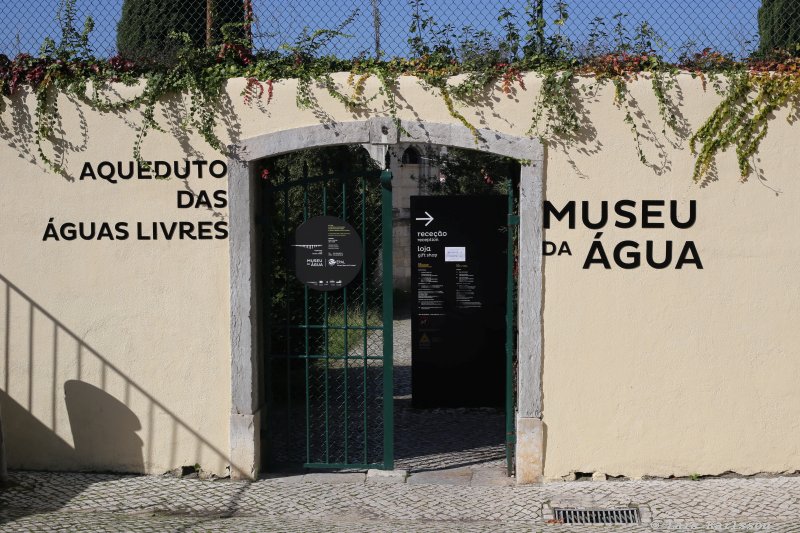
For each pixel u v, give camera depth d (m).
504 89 6.91
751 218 6.90
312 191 8.18
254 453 7.24
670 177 6.91
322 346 8.38
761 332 6.93
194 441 7.29
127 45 7.47
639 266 6.95
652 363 6.97
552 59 7.00
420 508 6.61
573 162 6.93
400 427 8.91
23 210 7.33
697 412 6.98
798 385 6.95
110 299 7.30
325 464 7.48
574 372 7.01
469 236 9.41
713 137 6.88
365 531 6.07
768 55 6.98
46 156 7.29
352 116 7.03
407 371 11.88
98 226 7.28
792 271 6.91
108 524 6.19
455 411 9.55
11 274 7.38
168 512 6.51
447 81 6.96
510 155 6.93
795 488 6.73
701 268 6.93
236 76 7.12
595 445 7.04
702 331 6.95
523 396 7.05
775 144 6.86
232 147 7.12
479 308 9.48
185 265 7.23
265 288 7.46
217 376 7.25
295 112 7.08
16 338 7.39
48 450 7.41
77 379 7.35
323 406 9.48
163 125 7.19
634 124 6.89
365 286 7.38
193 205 7.20
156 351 7.29
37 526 6.12
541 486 7.00
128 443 7.34
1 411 7.42
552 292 6.99
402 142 7.00
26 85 7.26
